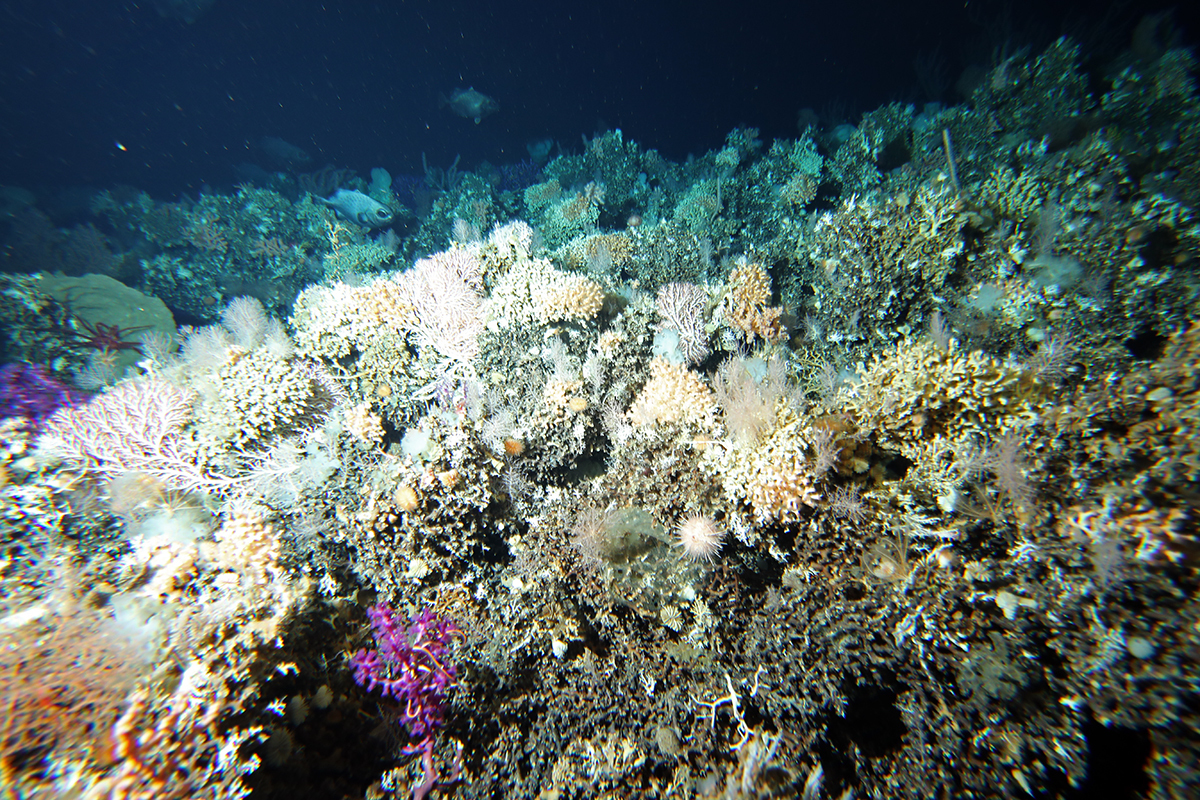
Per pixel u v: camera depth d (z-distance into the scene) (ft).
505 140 115.03
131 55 117.19
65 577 9.11
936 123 24.88
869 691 8.70
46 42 107.76
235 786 6.89
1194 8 31.17
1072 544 7.88
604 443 12.91
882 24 74.74
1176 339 8.75
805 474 9.46
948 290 13.61
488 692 9.45
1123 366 10.14
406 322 13.64
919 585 8.75
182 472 11.07
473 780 8.73
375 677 9.05
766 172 29.14
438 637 9.68
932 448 9.64
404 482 10.23
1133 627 7.18
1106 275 12.23
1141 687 7.03
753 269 14.47
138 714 6.84
